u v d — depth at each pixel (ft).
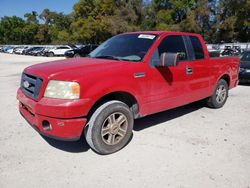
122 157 12.76
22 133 15.40
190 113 19.71
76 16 162.40
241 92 28.43
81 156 12.79
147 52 14.47
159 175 11.25
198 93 18.16
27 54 141.08
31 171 11.41
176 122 17.65
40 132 12.29
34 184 10.53
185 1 153.28
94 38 160.45
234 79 22.40
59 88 11.59
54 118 11.53
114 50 15.87
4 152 13.03
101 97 12.27
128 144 14.14
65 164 12.03
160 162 12.31
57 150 13.35
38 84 12.19
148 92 14.29
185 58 16.79
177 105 16.52
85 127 12.59
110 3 155.02
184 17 157.99
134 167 11.85
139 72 13.66
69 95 11.49
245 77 31.96
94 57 15.78
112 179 10.93
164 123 17.42
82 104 11.58
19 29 292.81
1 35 308.19
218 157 12.82
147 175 11.24
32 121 12.67
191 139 14.88
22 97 13.41
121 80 12.87
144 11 162.50
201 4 142.61
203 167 11.90
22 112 13.99
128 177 11.09
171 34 16.19
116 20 149.38
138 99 13.84
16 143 14.05
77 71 12.21
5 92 27.02
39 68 13.23
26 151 13.19
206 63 18.37
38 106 11.75
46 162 12.17
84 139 14.71
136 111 14.25
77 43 186.39
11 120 17.65
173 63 13.42
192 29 143.74
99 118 12.35
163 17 154.30
